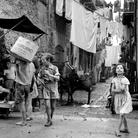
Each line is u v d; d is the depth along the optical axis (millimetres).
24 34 11141
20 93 6219
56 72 6375
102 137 5273
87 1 21266
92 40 14539
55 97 6305
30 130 5727
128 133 5703
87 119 7332
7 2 9703
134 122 7086
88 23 13977
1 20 7008
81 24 13305
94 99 13125
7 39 9531
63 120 7047
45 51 14125
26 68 6199
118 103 5641
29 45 6098
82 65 23859
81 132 5676
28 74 6254
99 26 17031
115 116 8250
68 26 19062
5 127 5957
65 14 14789
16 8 10508
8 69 8055
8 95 7270
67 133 5539
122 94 5613
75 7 12703
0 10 9188
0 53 8266
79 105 10852
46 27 14469
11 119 6953
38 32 8125
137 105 9484
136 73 10656
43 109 9109
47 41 14516
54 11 15688
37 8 13023
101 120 7266
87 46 14016
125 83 5535
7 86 7926
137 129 6160
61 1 14406
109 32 17922
